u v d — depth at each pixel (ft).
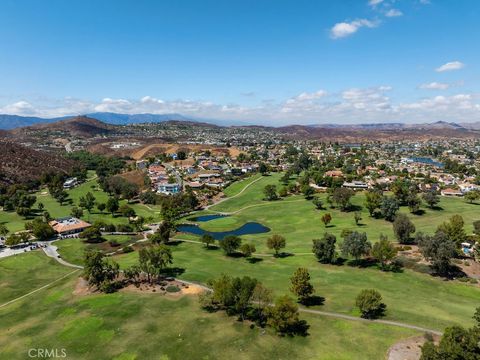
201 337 183.52
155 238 378.73
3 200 558.56
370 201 468.75
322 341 174.50
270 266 300.61
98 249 363.35
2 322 215.72
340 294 231.30
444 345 137.49
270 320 182.29
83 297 240.53
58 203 598.75
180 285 253.65
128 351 174.70
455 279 253.65
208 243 366.22
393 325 185.26
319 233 409.49
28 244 382.83
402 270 273.95
